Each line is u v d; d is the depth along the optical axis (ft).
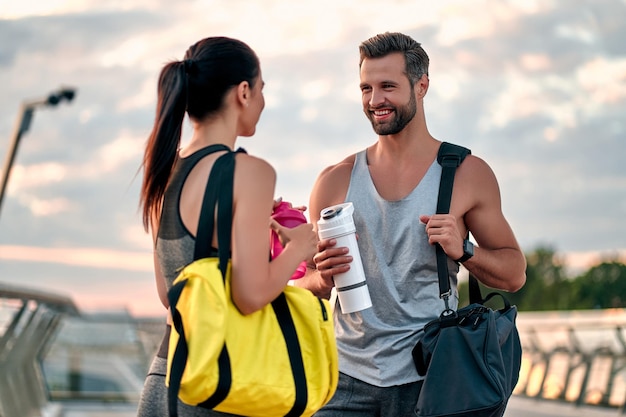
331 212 12.22
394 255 13.02
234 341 9.43
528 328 41.75
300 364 9.64
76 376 42.83
